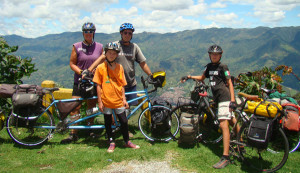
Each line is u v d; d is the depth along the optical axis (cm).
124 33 464
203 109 467
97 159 388
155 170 357
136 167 366
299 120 423
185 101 476
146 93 487
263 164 383
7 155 400
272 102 367
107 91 418
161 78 475
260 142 339
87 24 465
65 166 363
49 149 435
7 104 593
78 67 482
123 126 439
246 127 385
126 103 440
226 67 399
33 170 345
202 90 450
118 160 387
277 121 367
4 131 514
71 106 449
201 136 474
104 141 489
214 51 397
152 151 427
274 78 528
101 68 416
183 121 442
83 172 346
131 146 448
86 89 441
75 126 459
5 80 593
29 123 430
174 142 483
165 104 494
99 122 617
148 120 560
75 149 440
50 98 600
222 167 367
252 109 362
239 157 391
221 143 479
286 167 371
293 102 455
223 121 395
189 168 365
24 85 433
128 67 484
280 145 421
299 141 434
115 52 405
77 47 475
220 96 403
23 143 445
